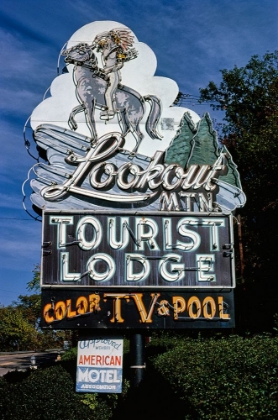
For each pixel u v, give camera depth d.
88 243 13.15
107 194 13.52
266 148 22.89
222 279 13.09
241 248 24.12
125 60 14.52
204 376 10.15
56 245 13.07
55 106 14.14
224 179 13.79
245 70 31.27
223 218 13.50
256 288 23.86
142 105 14.27
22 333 83.31
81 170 13.66
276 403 8.45
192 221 13.41
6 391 13.96
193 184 13.64
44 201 13.41
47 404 13.27
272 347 10.70
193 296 13.01
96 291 12.93
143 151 14.01
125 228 13.31
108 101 14.26
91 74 14.38
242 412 8.61
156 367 13.45
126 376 16.50
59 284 12.85
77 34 14.63
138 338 13.16
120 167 13.75
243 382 9.29
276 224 23.03
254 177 24.09
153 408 11.86
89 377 13.11
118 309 12.84
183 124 14.16
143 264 13.09
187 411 9.88
